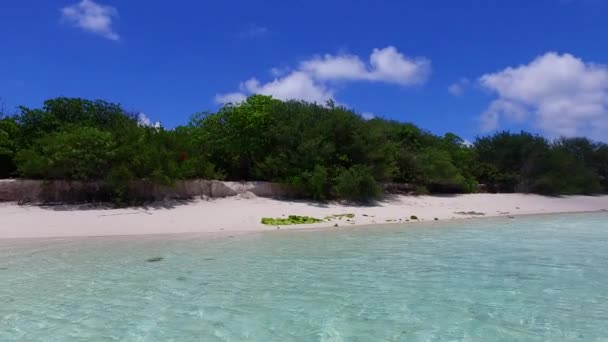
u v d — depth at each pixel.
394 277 9.09
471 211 25.39
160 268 9.82
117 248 12.36
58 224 15.65
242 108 25.05
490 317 6.52
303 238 14.80
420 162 30.11
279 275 9.22
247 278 8.91
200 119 27.33
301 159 23.92
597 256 11.61
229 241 13.96
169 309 6.87
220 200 21.44
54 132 20.80
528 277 9.12
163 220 17.41
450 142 38.88
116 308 6.90
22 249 11.96
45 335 5.75
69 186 18.61
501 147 39.22
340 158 25.09
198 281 8.65
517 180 37.09
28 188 18.06
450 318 6.46
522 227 18.67
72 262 10.41
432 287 8.25
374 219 20.91
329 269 9.83
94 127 21.61
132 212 18.02
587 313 6.72
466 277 9.11
